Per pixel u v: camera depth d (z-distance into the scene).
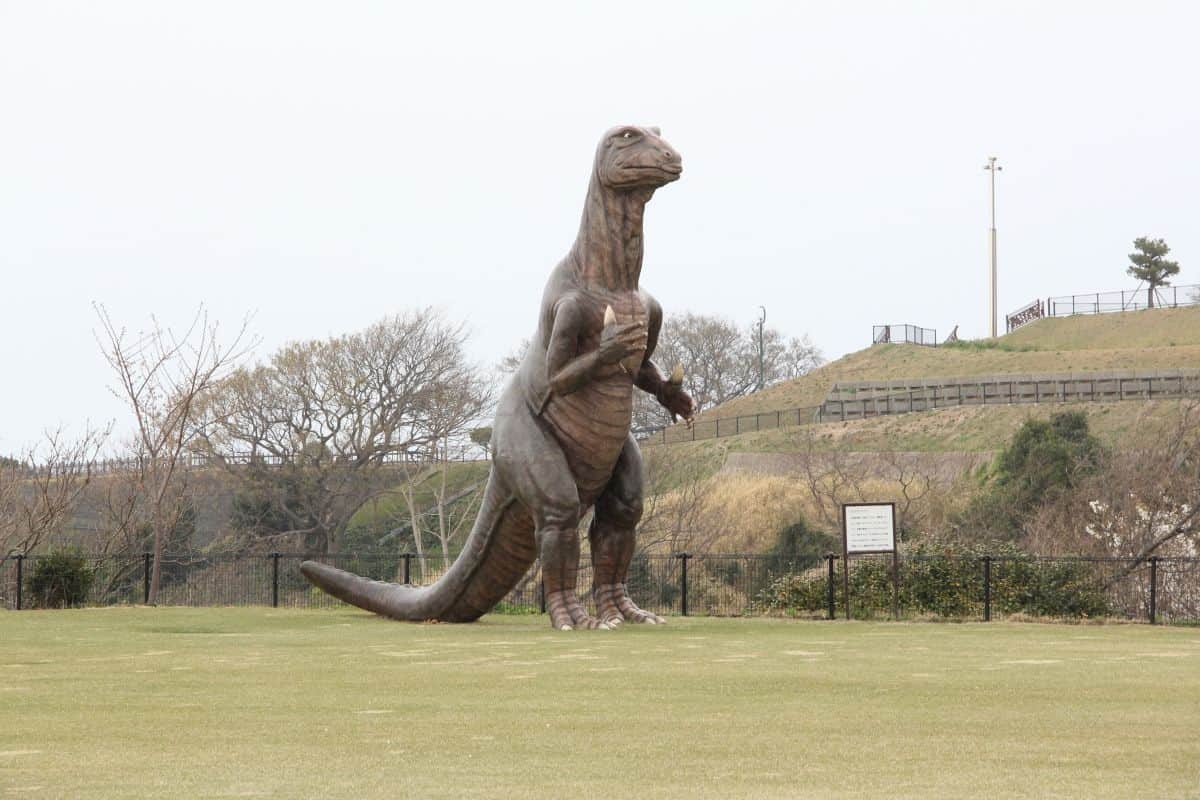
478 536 28.05
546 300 25.91
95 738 11.70
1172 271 150.38
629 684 15.52
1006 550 35.69
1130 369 108.00
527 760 10.47
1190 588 33.34
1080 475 56.19
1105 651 20.14
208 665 18.19
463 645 21.50
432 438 72.50
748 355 130.75
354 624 28.12
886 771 9.93
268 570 55.22
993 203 137.50
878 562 34.41
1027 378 97.12
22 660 19.06
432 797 9.09
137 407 53.03
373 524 80.31
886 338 134.38
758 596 38.16
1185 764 10.15
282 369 72.00
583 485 26.36
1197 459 47.56
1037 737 11.45
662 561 47.44
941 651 20.16
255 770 10.12
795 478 68.88
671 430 106.38
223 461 71.31
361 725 12.35
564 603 26.14
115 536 54.50
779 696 14.31
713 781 9.59
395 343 72.88
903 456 78.75
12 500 55.06
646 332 25.31
